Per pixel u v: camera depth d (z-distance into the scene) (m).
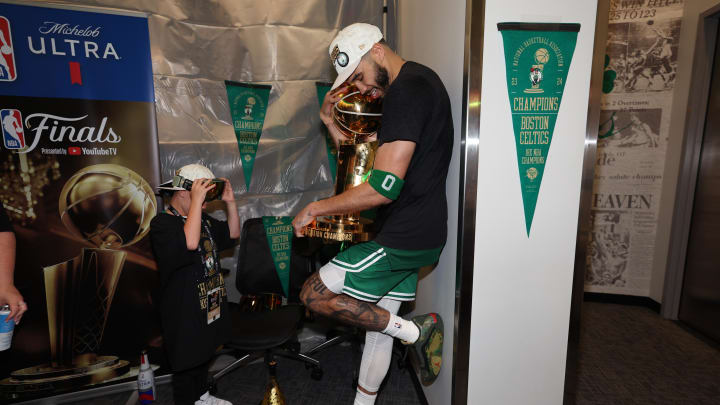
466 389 1.37
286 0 2.09
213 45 2.00
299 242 2.06
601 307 3.04
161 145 1.96
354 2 2.21
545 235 1.31
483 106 1.24
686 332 2.61
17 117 1.65
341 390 1.95
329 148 2.27
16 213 1.69
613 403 1.86
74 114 1.73
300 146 2.22
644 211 2.99
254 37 2.07
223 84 2.04
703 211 2.60
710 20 2.51
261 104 2.12
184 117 1.99
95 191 1.80
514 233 1.30
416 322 1.49
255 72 2.10
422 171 1.23
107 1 1.76
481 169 1.26
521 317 1.34
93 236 1.81
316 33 2.16
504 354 1.36
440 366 1.53
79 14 1.70
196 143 2.03
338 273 1.31
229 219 1.82
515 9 1.20
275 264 2.15
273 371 1.81
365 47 1.21
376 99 1.33
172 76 1.94
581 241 1.32
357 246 1.33
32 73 1.66
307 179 2.25
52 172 1.73
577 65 1.24
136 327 1.91
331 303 1.33
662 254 2.90
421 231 1.26
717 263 2.47
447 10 1.44
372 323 1.34
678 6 2.75
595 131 1.26
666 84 2.83
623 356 2.30
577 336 1.36
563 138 1.27
